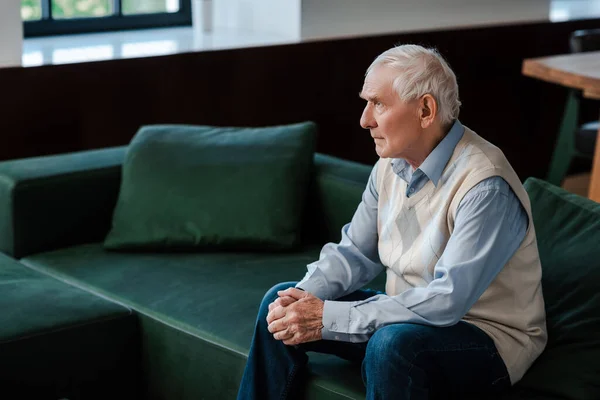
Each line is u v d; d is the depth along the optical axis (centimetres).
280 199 320
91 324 268
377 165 245
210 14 505
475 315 219
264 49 461
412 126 220
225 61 451
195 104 447
